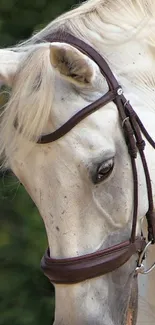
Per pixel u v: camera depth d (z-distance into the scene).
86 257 5.09
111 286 5.21
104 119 5.14
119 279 5.24
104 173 5.09
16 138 5.07
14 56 5.25
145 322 5.87
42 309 10.38
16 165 5.18
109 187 5.15
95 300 5.14
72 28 5.39
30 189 5.19
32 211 10.64
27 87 5.03
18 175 5.22
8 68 5.16
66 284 5.10
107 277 5.20
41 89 5.02
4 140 5.12
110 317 5.17
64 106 5.09
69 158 5.05
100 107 5.16
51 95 5.04
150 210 5.32
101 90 5.21
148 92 5.44
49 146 5.05
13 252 10.59
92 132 5.09
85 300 5.12
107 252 5.16
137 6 5.59
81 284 5.12
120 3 5.57
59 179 5.05
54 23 5.45
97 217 5.14
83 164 5.04
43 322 10.34
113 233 5.21
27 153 5.10
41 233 10.53
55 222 5.10
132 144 5.20
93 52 5.30
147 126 5.34
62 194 5.06
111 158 5.10
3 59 5.22
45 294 10.56
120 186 5.17
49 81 5.04
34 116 4.99
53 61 4.98
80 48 5.30
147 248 5.43
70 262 5.08
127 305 5.29
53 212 5.09
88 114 5.10
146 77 5.46
